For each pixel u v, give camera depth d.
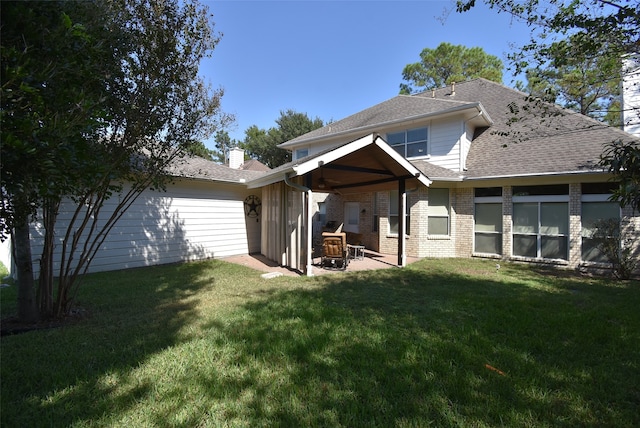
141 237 10.00
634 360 3.53
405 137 14.38
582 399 2.75
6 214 3.25
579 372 3.22
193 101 5.73
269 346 3.76
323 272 8.95
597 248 9.19
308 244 8.30
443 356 3.55
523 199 10.85
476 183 11.66
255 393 2.81
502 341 4.00
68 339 4.02
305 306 5.45
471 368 3.29
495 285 7.34
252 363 3.36
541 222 10.46
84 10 3.32
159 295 6.32
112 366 3.27
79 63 2.92
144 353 3.59
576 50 5.46
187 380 3.01
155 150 5.58
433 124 13.40
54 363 3.36
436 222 12.47
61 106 2.53
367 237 14.39
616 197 3.74
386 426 2.38
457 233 12.34
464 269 9.56
